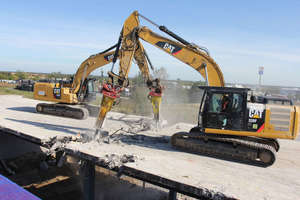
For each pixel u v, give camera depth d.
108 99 7.55
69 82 13.76
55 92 13.03
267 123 6.05
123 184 10.55
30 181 10.46
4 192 2.18
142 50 9.24
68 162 12.35
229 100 6.33
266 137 6.14
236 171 5.59
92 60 11.91
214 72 7.98
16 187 2.28
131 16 8.40
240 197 4.16
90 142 7.46
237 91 6.24
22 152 12.48
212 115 6.50
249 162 6.26
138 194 9.84
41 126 9.61
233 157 6.40
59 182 10.64
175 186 4.71
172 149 7.20
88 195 6.97
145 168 5.30
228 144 6.49
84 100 13.38
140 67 9.67
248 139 6.50
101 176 11.24
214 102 6.50
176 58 8.30
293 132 5.93
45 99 13.41
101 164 5.88
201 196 4.53
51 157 12.18
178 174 5.08
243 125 6.21
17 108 15.05
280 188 4.72
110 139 7.71
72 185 10.48
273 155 5.87
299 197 4.32
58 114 12.90
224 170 5.61
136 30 8.39
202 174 5.21
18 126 9.30
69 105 12.84
